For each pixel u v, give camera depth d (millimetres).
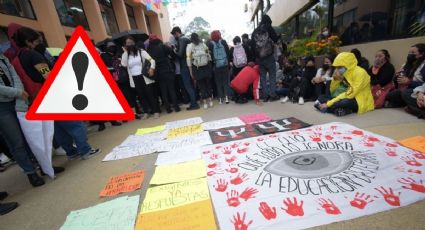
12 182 2973
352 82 3432
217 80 5363
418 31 3545
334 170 2055
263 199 1800
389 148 2291
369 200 1657
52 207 2180
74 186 2504
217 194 1933
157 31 16766
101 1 9594
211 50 5125
